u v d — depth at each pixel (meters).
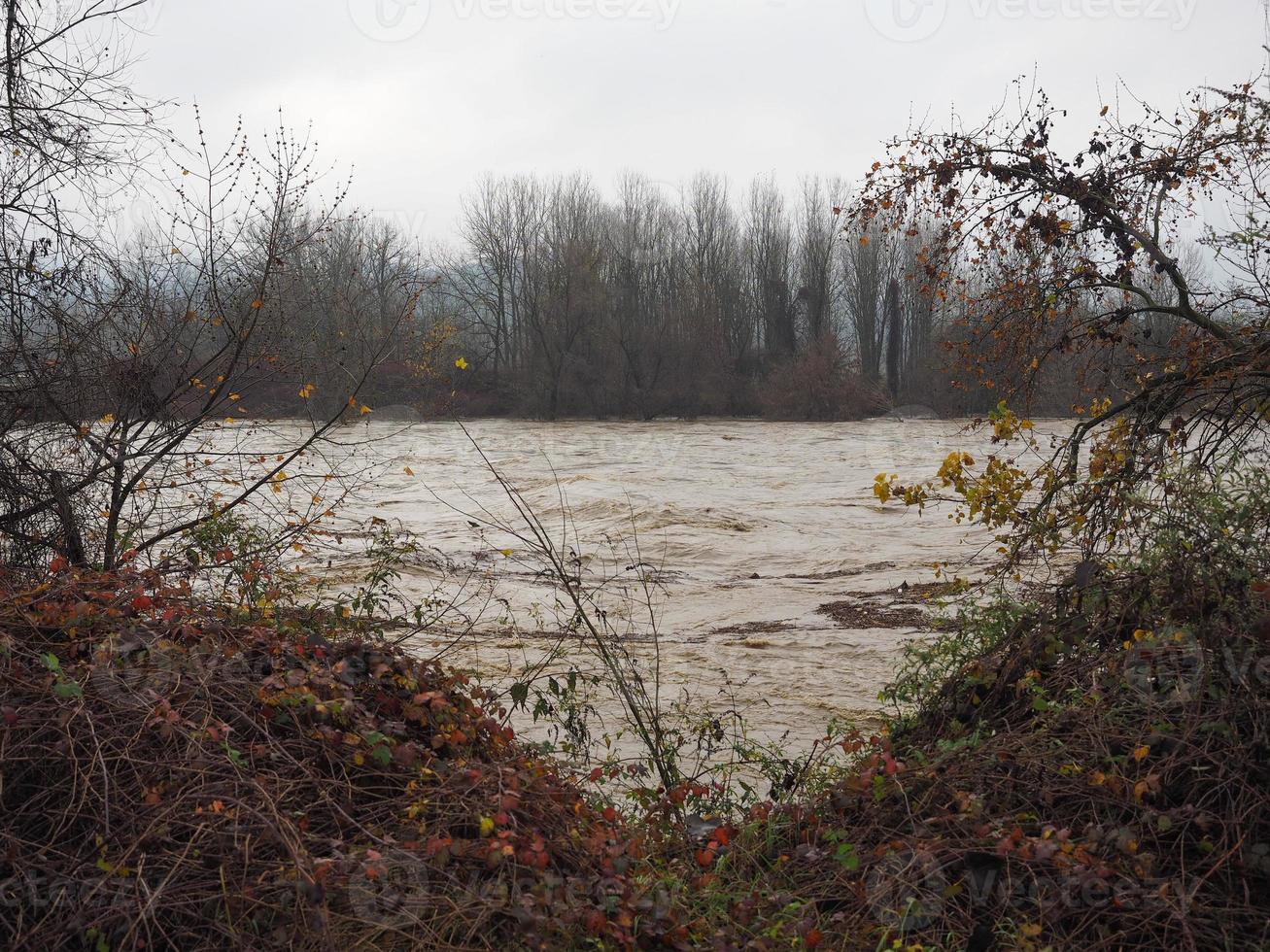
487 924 4.10
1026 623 6.55
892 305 61.19
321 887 3.77
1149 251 8.09
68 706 4.58
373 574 8.45
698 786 6.41
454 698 5.82
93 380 8.45
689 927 4.48
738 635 13.79
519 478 29.80
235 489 11.75
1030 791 5.20
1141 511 6.56
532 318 61.84
